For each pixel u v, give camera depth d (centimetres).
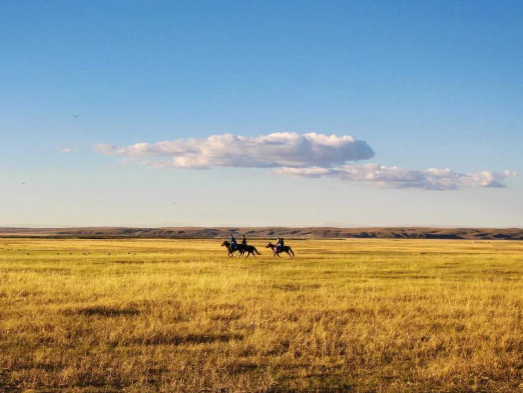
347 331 1256
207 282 2295
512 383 900
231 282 2312
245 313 1488
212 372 911
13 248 6975
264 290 2070
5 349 1070
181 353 1050
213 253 5878
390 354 1065
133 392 823
